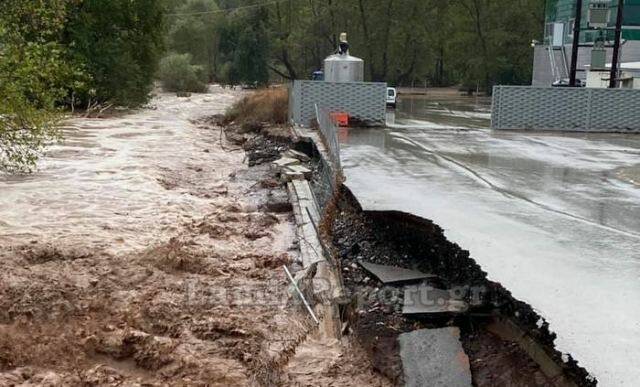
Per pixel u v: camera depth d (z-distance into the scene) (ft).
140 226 34.99
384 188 33.50
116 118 100.17
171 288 25.58
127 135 78.23
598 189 34.32
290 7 192.95
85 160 56.44
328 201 36.09
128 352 20.33
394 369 18.39
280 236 34.19
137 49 113.50
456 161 43.29
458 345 19.11
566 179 37.14
